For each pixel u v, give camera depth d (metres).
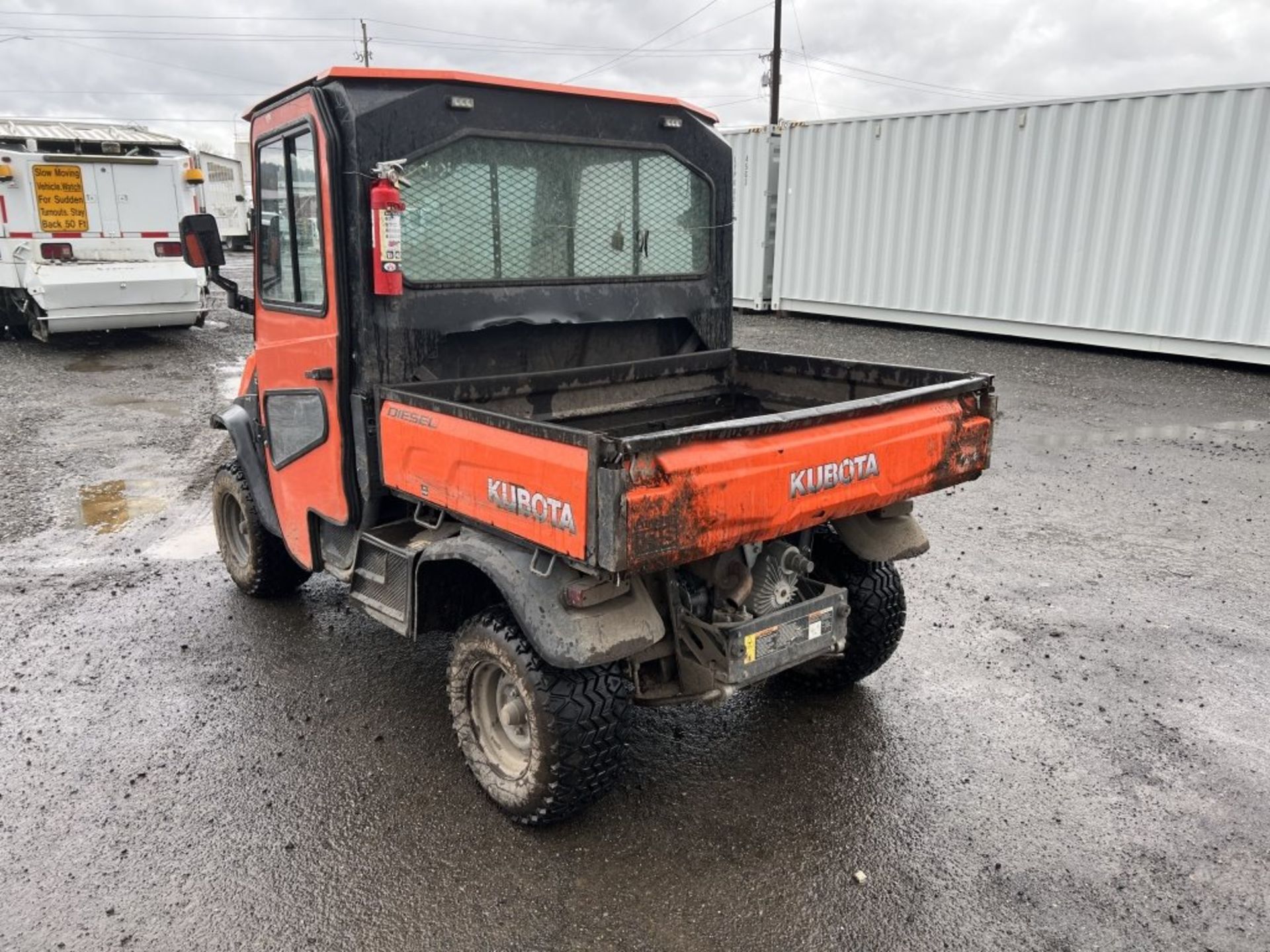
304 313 3.68
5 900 2.79
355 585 3.77
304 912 2.75
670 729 3.74
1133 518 6.22
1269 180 10.04
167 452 8.05
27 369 11.88
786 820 3.18
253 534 4.71
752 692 4.05
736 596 3.04
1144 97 10.73
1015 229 12.19
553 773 2.89
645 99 3.86
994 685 4.08
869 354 11.75
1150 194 10.91
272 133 3.69
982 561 5.51
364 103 3.21
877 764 3.50
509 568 2.85
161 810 3.23
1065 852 3.01
